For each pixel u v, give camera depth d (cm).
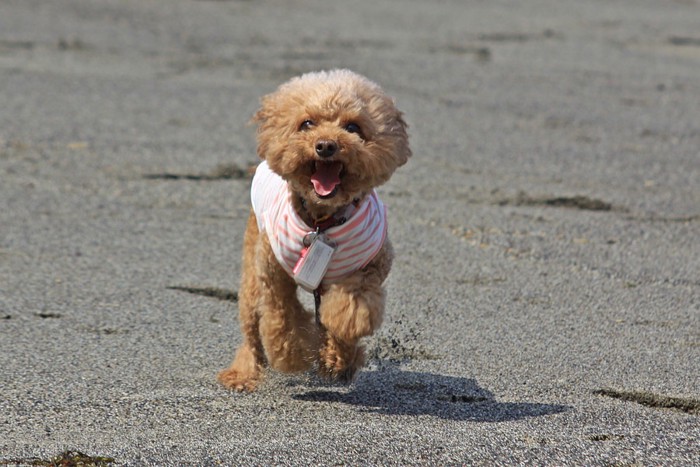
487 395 828
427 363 901
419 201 1429
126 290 1082
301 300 1041
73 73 2255
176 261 1185
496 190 1488
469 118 1942
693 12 3488
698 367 895
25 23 2820
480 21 3153
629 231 1327
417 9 3353
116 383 834
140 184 1495
